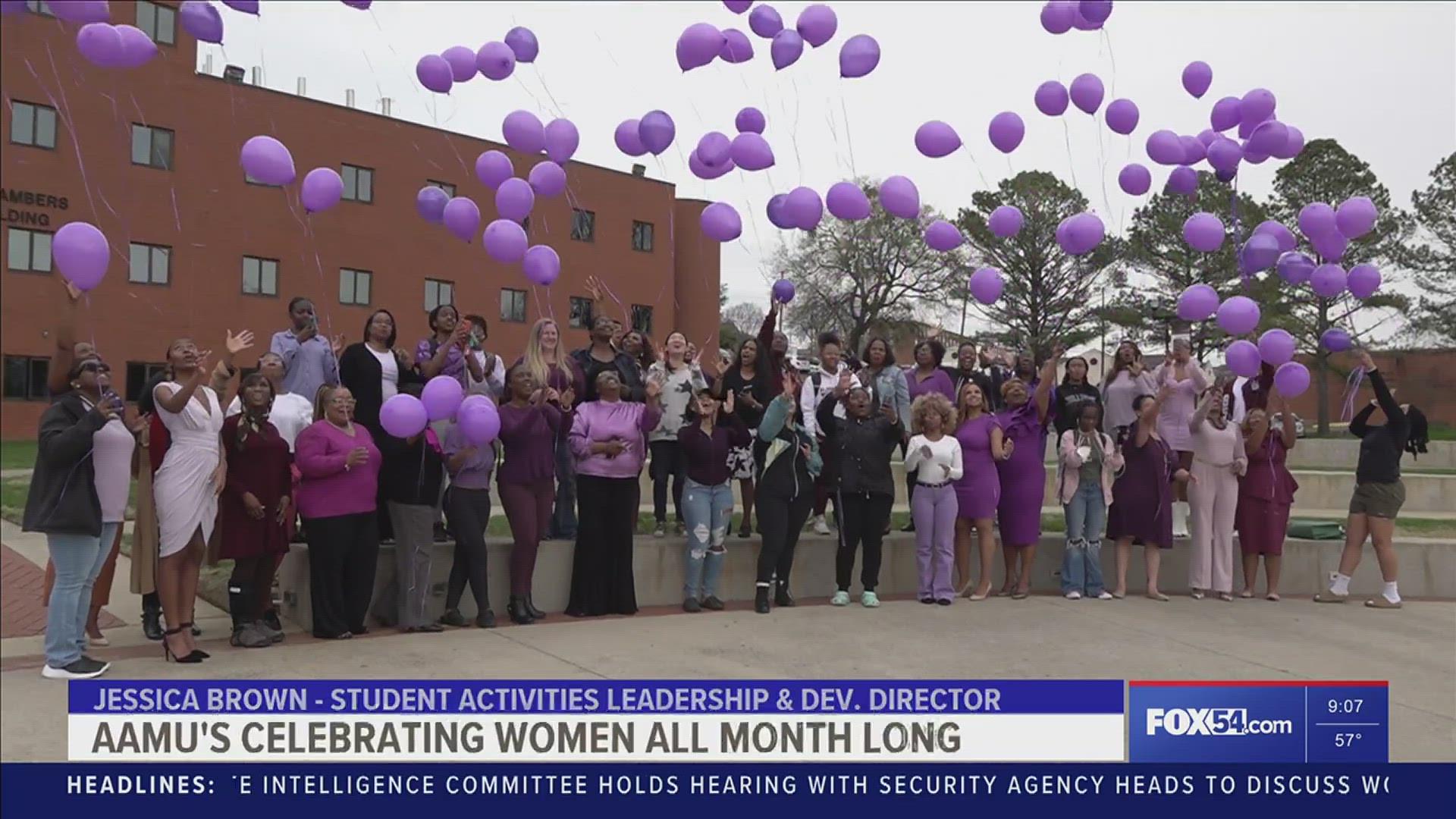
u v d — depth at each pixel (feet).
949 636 20.21
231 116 62.54
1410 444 25.57
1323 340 25.63
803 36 21.06
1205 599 25.29
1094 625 21.65
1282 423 25.38
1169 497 24.84
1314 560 27.14
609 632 19.77
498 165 20.71
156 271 59.00
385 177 70.59
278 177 18.06
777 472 22.41
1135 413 26.04
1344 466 50.72
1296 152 22.38
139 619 19.79
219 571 23.66
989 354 31.53
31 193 51.19
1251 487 25.49
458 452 19.54
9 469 43.39
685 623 20.88
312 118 66.80
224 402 17.99
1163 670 18.07
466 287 74.49
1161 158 23.24
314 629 18.42
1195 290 22.38
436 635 19.06
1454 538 29.07
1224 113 23.02
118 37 16.10
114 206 56.29
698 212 87.30
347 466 18.20
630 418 21.45
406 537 19.17
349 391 19.12
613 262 80.74
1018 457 24.44
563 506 23.27
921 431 24.04
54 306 50.37
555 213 76.43
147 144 57.98
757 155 20.62
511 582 20.65
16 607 20.31
